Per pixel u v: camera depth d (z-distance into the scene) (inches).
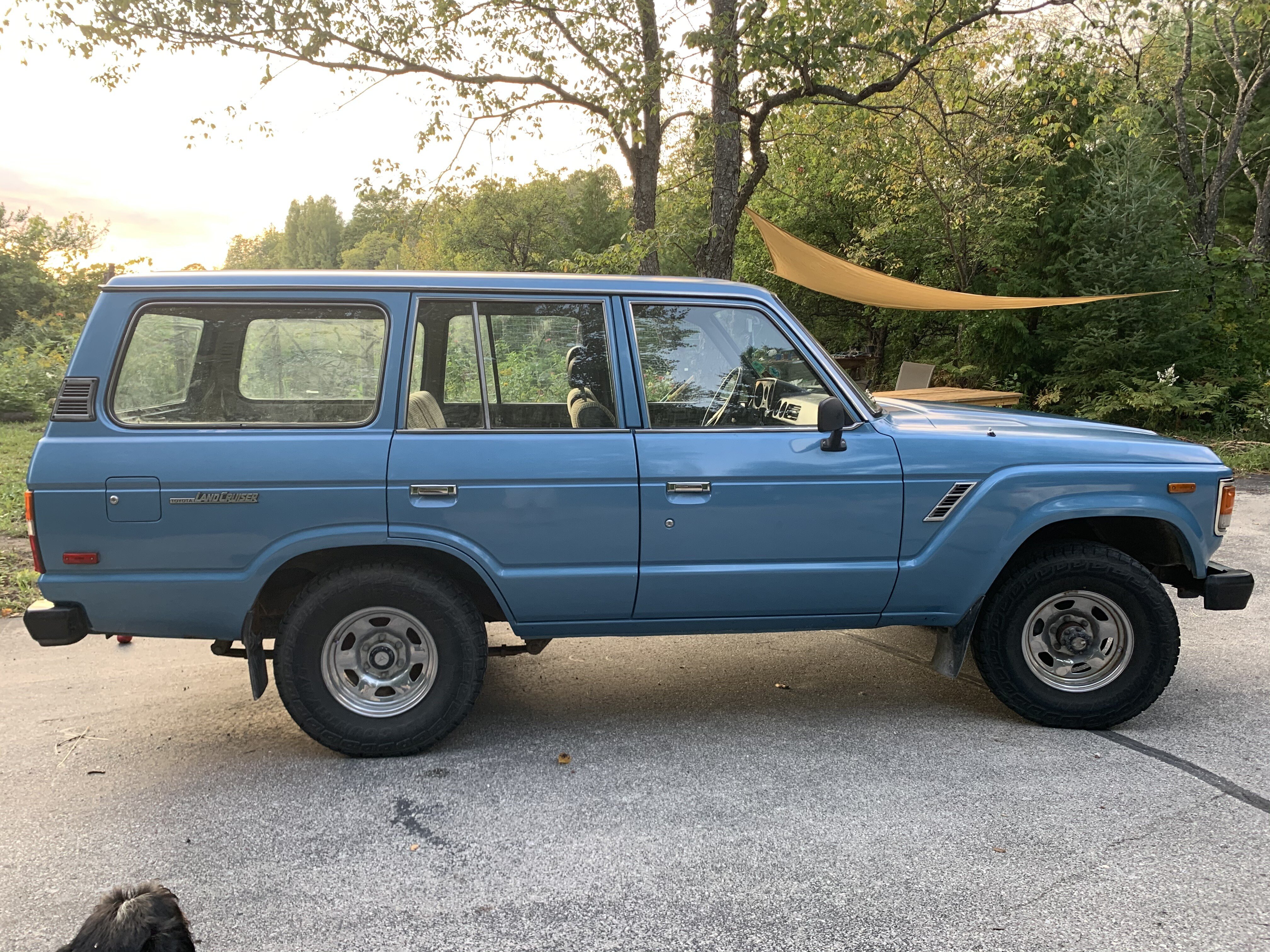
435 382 136.6
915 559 140.3
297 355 131.8
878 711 154.9
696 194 732.0
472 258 1720.0
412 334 133.7
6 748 142.7
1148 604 140.1
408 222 497.4
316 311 132.6
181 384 129.9
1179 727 145.6
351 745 135.0
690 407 139.3
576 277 139.6
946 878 102.1
